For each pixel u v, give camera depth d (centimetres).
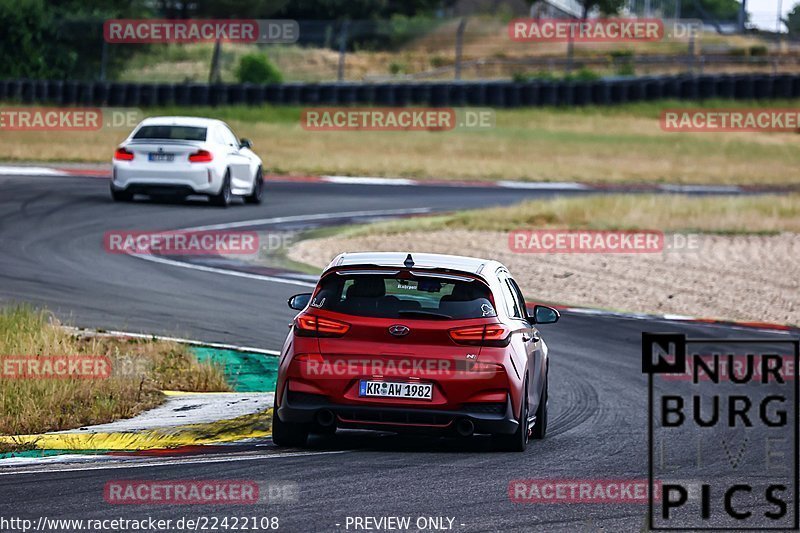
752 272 8350
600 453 3322
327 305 3167
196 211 9506
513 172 14275
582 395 4456
